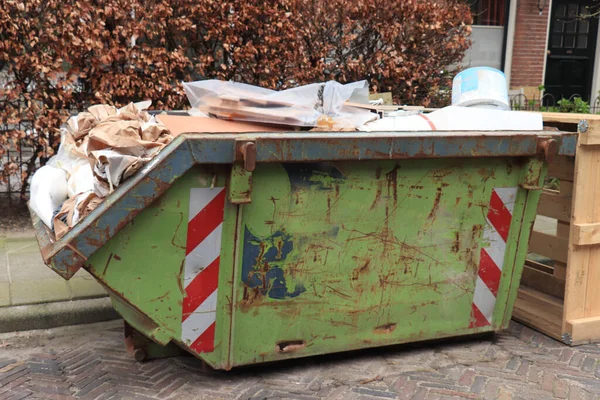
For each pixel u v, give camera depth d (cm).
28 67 553
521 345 383
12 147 583
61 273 268
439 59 729
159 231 287
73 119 393
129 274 288
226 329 312
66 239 268
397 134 309
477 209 346
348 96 385
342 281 329
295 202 306
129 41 590
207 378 333
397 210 329
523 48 1157
